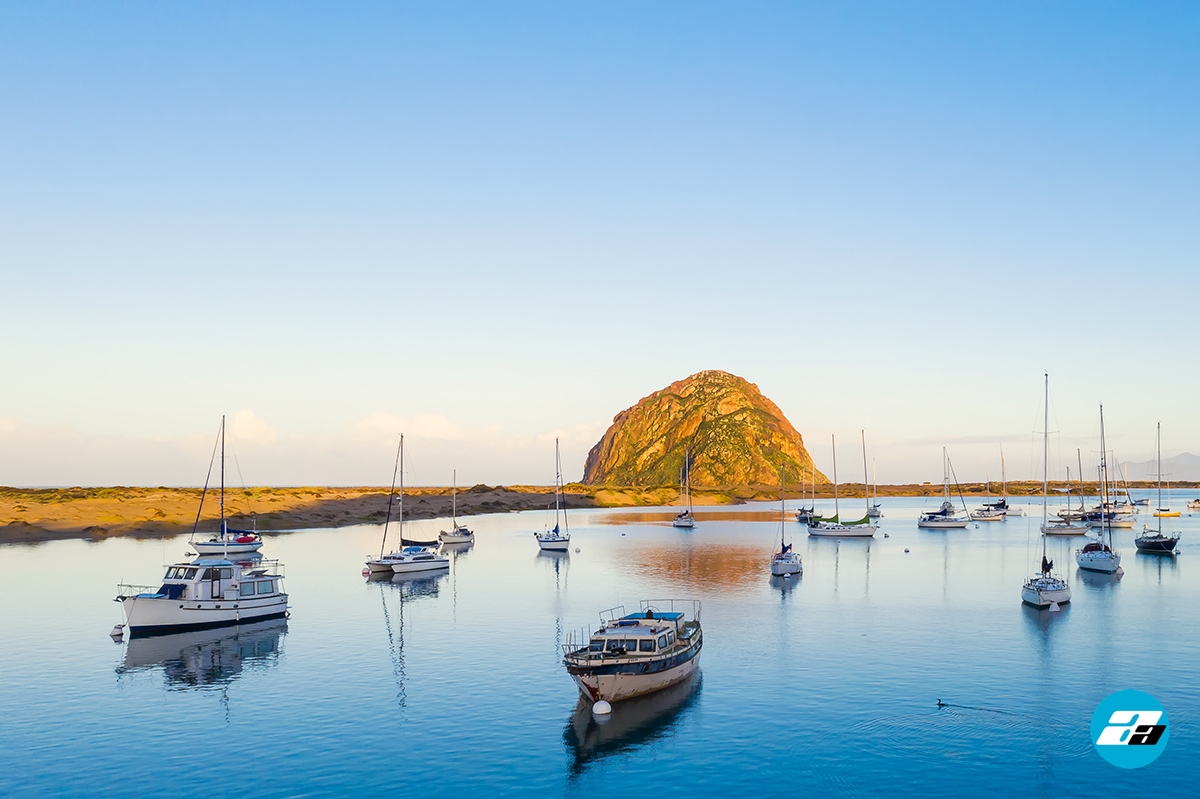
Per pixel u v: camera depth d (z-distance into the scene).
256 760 37.25
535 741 39.41
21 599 81.81
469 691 47.81
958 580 96.56
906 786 33.91
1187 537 158.38
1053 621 68.25
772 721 41.81
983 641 60.06
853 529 164.00
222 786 34.31
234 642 62.31
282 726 41.91
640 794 33.44
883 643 59.50
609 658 43.91
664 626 48.50
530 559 124.44
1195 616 70.38
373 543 147.75
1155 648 57.38
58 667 54.75
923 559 122.12
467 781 34.78
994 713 42.69
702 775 35.25
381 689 48.47
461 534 146.88
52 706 45.78
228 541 117.38
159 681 50.94
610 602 80.69
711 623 68.00
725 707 44.09
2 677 52.22
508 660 55.41
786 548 106.12
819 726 41.00
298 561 119.06
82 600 81.12
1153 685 47.78
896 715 42.53
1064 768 35.72
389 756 37.56
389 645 60.66
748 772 35.50
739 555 129.00
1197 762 36.28
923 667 52.22
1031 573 103.25
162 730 41.50
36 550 127.25
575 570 109.00
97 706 45.75
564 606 78.38
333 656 57.16
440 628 67.25
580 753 37.78
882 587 90.50
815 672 51.12
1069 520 184.00
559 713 43.53
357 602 81.56
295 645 60.94
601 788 34.00
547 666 53.62
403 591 89.50
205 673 52.78
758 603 79.12
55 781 35.00
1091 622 67.62
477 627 67.50
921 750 37.75
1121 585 90.81
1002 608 75.25
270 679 51.09
